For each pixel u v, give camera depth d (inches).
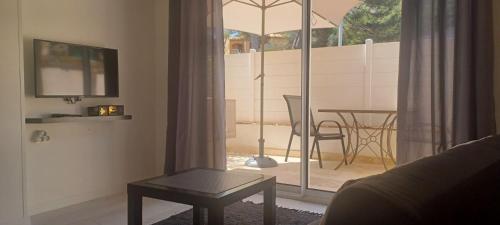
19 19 101.3
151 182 82.3
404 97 105.0
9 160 99.5
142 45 149.7
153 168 156.9
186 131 139.3
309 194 132.9
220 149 136.1
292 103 189.9
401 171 29.3
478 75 95.5
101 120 124.6
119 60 140.6
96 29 132.2
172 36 141.4
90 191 133.0
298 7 204.1
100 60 130.0
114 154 140.9
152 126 155.6
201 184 80.7
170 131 142.9
